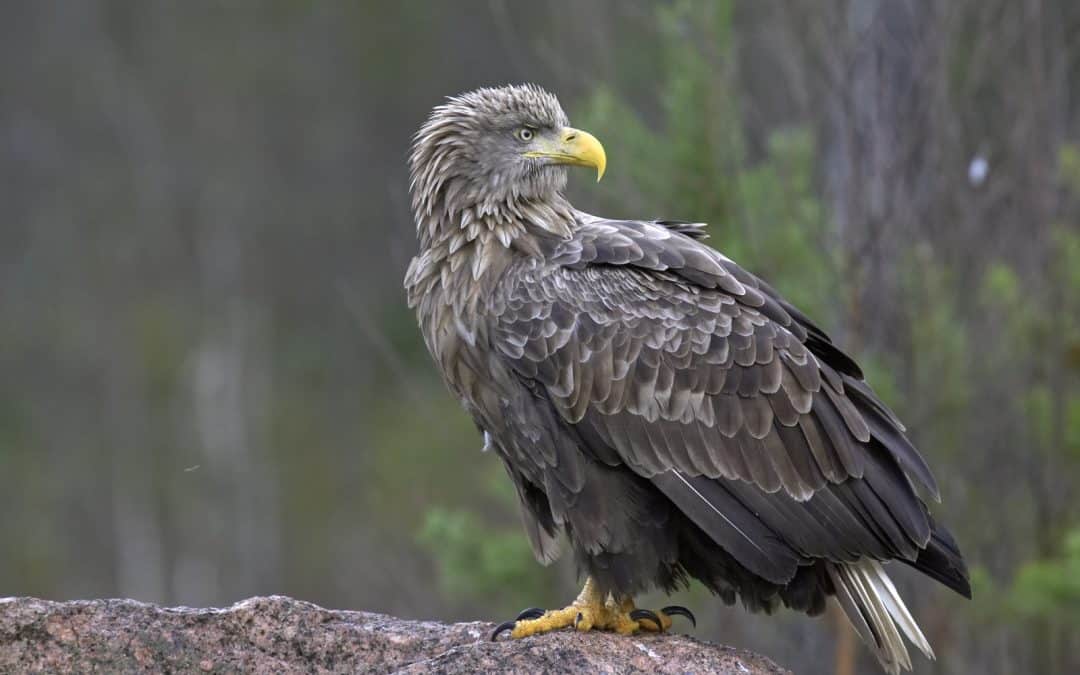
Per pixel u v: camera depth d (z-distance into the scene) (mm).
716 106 13414
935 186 14625
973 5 15180
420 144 9789
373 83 37812
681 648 8797
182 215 38156
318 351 35562
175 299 37375
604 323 9055
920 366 14164
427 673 8422
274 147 38500
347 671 8859
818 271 13656
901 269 13906
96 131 39250
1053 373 15117
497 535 14375
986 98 15539
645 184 13562
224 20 39719
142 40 40094
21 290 37312
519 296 9156
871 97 14016
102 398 35688
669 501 9133
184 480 33844
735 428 8938
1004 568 15086
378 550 22109
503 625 9047
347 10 38500
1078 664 15844
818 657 15000
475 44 33000
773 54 15406
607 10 15906
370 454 29078
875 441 9039
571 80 14812
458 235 9523
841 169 14133
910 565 9188
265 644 8859
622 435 8992
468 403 9523
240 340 36219
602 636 8836
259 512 32750
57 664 8602
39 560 32219
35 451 34500
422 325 9664
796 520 8906
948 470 14805
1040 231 15281
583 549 9172
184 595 31859
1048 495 15117
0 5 40656
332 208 37375
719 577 9367
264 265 37344
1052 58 15523
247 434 34312
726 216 13578
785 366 9000
